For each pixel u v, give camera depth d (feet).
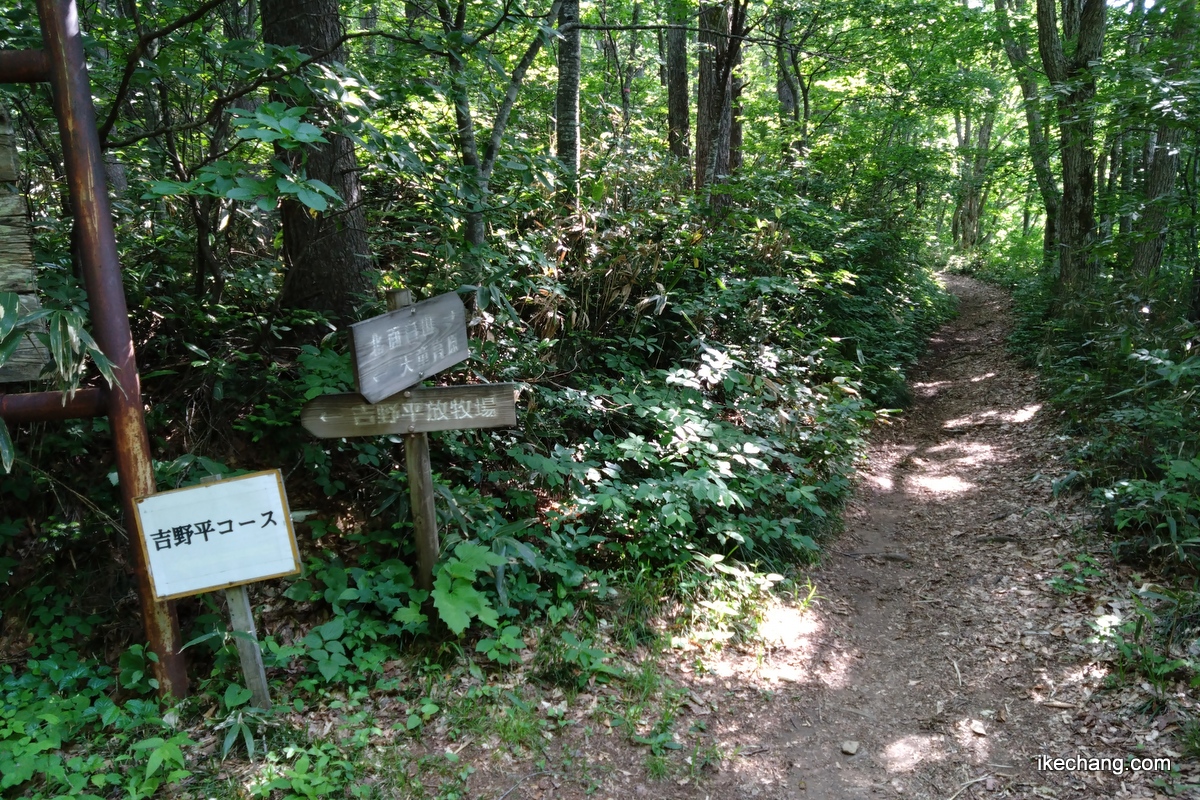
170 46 12.35
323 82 11.12
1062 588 14.28
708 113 30.78
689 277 23.59
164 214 17.12
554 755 10.10
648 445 16.11
